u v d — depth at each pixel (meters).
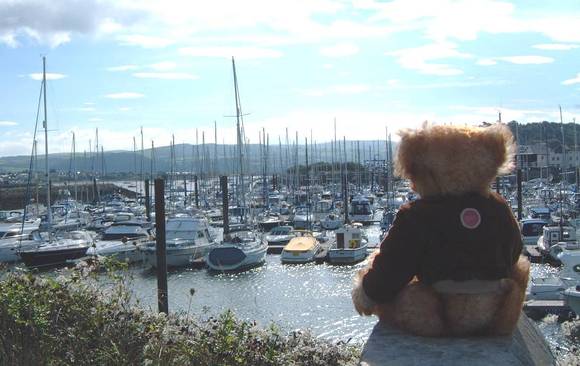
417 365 3.33
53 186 79.25
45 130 45.84
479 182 3.92
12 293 5.55
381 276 3.88
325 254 40.22
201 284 32.22
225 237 39.78
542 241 38.62
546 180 73.81
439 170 3.90
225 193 46.03
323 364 6.93
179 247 36.16
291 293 29.48
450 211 3.83
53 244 37.75
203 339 5.73
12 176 108.88
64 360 5.33
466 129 3.98
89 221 57.84
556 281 24.52
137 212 65.88
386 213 52.56
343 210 63.03
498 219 3.86
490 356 3.43
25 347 5.36
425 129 4.02
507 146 3.97
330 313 24.62
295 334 7.71
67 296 5.77
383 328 3.98
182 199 79.94
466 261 3.77
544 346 4.46
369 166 94.31
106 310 5.72
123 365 5.19
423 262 3.86
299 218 57.34
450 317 3.79
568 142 80.75
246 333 6.91
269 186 88.69
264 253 39.00
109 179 103.25
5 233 40.78
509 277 3.92
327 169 87.19
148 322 5.92
